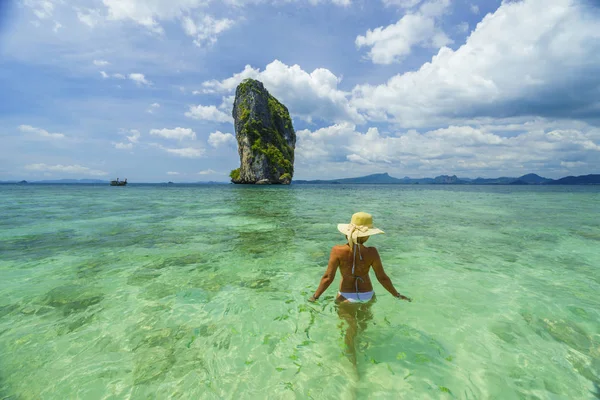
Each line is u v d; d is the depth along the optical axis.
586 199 30.67
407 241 8.90
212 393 2.65
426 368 2.97
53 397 2.58
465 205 22.38
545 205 22.48
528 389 2.67
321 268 6.34
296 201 26.98
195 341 3.49
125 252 7.62
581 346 3.35
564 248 8.04
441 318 4.00
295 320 3.97
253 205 22.48
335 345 3.39
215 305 4.46
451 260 6.88
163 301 4.61
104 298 4.72
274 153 120.56
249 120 119.00
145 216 15.23
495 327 3.77
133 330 3.73
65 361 3.09
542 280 5.52
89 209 19.09
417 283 5.35
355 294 4.01
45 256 7.20
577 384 2.73
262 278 5.70
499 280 5.52
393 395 2.61
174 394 2.63
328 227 11.66
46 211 17.72
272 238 9.44
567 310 4.26
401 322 3.89
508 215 15.51
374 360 3.11
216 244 8.55
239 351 3.29
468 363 3.05
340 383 2.77
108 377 2.84
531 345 3.37
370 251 4.02
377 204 23.41
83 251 7.70
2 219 13.84
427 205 22.19
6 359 3.10
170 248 8.06
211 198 32.12
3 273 5.94
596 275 5.82
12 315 4.11
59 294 4.86
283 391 2.68
